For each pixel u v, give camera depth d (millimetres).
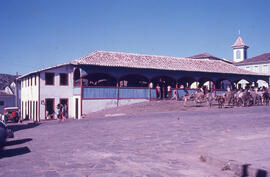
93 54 34750
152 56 39281
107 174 5645
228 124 12727
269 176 4922
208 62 43156
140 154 7621
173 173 5645
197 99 27250
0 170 6316
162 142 9312
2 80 66438
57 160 7141
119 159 7043
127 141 9812
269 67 57875
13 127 21719
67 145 9609
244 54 73250
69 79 33562
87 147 8969
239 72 41250
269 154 6414
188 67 37281
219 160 6145
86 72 31266
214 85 39438
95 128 14562
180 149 8148
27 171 6105
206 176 5422
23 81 41562
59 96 32875
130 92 33562
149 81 34719
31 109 35594
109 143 9570
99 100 31781
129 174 5613
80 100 30891
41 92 31969
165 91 37656
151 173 5656
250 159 5984
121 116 21219
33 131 16250
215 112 19469
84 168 6203
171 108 26047
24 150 9125
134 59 35875
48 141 11000
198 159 6895
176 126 12961
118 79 32938
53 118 32375
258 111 19094
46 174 5781
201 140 9250
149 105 28797
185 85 43156
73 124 18516
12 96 54031
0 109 52562
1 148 9938
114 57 35031
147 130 12273
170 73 35938
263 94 26828
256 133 9781
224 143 8305
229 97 24938
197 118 15859
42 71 32125
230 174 5555
